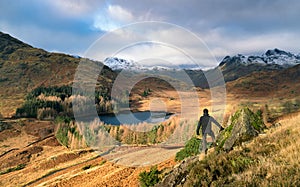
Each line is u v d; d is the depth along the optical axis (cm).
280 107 9106
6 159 10512
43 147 10975
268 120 2617
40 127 16300
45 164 8050
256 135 1173
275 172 739
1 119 18162
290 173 719
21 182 7100
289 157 828
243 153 963
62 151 8944
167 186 1095
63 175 5447
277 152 909
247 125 1195
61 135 9288
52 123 16762
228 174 862
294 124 1248
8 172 9088
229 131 1216
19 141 14488
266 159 862
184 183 936
